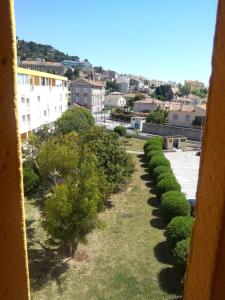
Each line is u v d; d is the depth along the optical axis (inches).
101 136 758.5
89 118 1267.2
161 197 616.4
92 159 577.6
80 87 2347.4
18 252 34.6
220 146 30.3
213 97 31.7
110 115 2209.6
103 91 2672.2
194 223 36.6
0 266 33.2
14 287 34.7
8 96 31.4
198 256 35.1
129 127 1761.8
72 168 538.9
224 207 30.3
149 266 455.5
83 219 430.3
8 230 33.2
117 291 404.5
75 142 659.4
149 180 825.5
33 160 722.8
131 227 571.8
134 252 490.9
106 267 451.8
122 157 725.9
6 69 30.9
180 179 889.5
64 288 406.9
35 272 433.7
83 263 457.7
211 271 32.3
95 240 521.3
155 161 843.4
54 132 858.8
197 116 1619.1
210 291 32.7
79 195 430.6
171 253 478.9
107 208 649.0
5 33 30.3
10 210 33.1
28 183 675.4
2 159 31.7
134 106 2229.3
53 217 429.7
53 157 535.8
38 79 1080.2
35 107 1040.2
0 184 31.9
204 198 33.7
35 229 543.8
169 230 470.3
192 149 1294.3
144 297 394.0
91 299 389.4
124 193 732.0
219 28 30.5
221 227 30.7
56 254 473.7
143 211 640.4
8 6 30.1
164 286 413.1
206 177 33.3
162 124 1638.8
